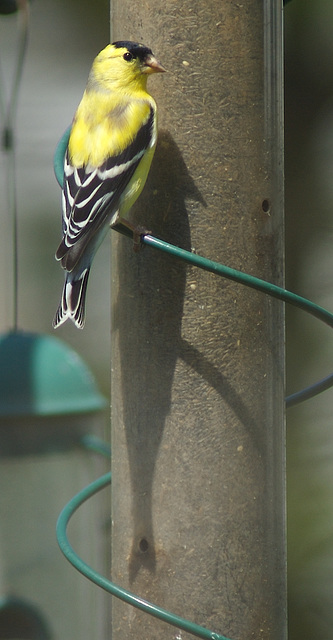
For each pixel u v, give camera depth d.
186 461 7.33
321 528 9.50
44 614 9.80
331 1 10.88
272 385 7.46
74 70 12.70
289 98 10.92
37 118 12.81
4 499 9.72
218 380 7.32
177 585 7.32
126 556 7.53
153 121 7.21
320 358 10.34
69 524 9.91
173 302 7.36
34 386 9.37
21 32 8.65
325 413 10.05
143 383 7.46
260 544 7.38
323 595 9.47
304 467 9.77
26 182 12.86
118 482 7.61
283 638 7.54
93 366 12.27
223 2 7.25
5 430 9.42
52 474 9.70
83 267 7.21
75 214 7.25
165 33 7.32
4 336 9.53
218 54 7.25
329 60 10.92
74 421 9.57
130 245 7.49
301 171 10.84
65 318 7.05
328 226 10.70
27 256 12.91
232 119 7.29
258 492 7.39
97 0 12.09
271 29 7.43
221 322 7.32
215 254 7.28
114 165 7.21
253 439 7.38
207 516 7.30
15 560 9.80
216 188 7.27
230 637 7.29
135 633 7.39
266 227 7.40
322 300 10.52
